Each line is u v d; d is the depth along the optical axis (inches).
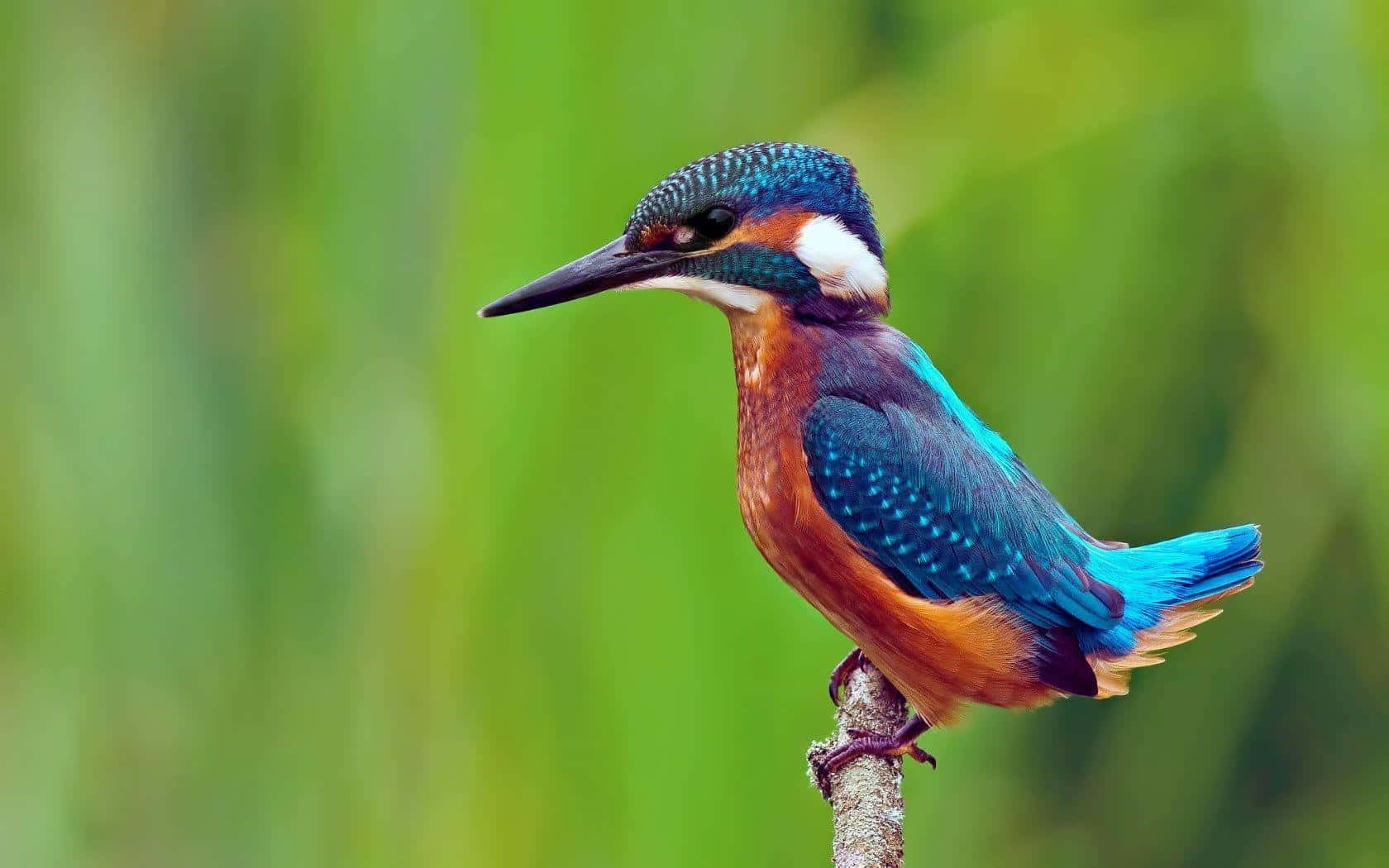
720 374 160.2
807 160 159.5
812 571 159.6
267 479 161.3
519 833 159.9
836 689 160.7
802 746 159.8
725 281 159.5
